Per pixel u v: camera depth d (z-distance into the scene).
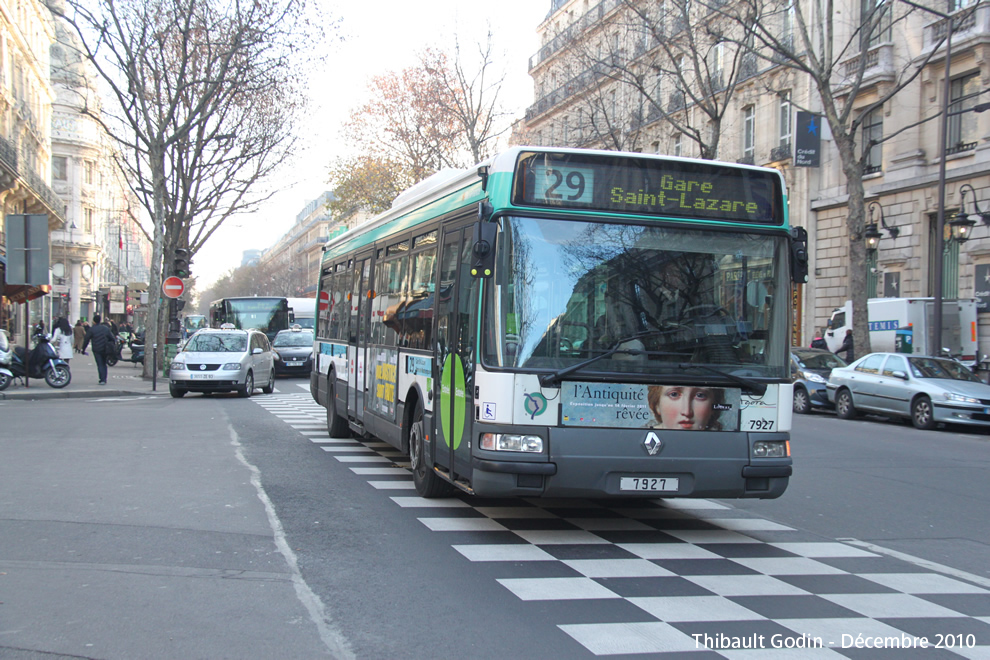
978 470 12.23
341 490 9.22
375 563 6.27
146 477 9.68
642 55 34.69
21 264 19.39
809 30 33.09
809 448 14.52
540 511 8.41
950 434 17.72
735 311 7.25
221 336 23.50
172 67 28.27
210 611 5.09
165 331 33.03
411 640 4.66
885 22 30.36
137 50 26.36
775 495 7.22
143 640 4.58
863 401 20.27
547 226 7.02
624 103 40.34
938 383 18.52
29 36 46.72
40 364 23.17
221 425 15.45
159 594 5.40
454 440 7.61
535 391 6.79
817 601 5.62
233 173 32.91
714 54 38.03
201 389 22.00
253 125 31.64
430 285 8.81
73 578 5.71
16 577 5.72
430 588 5.66
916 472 11.91
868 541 7.61
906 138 29.42
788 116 34.62
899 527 8.25
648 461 6.89
